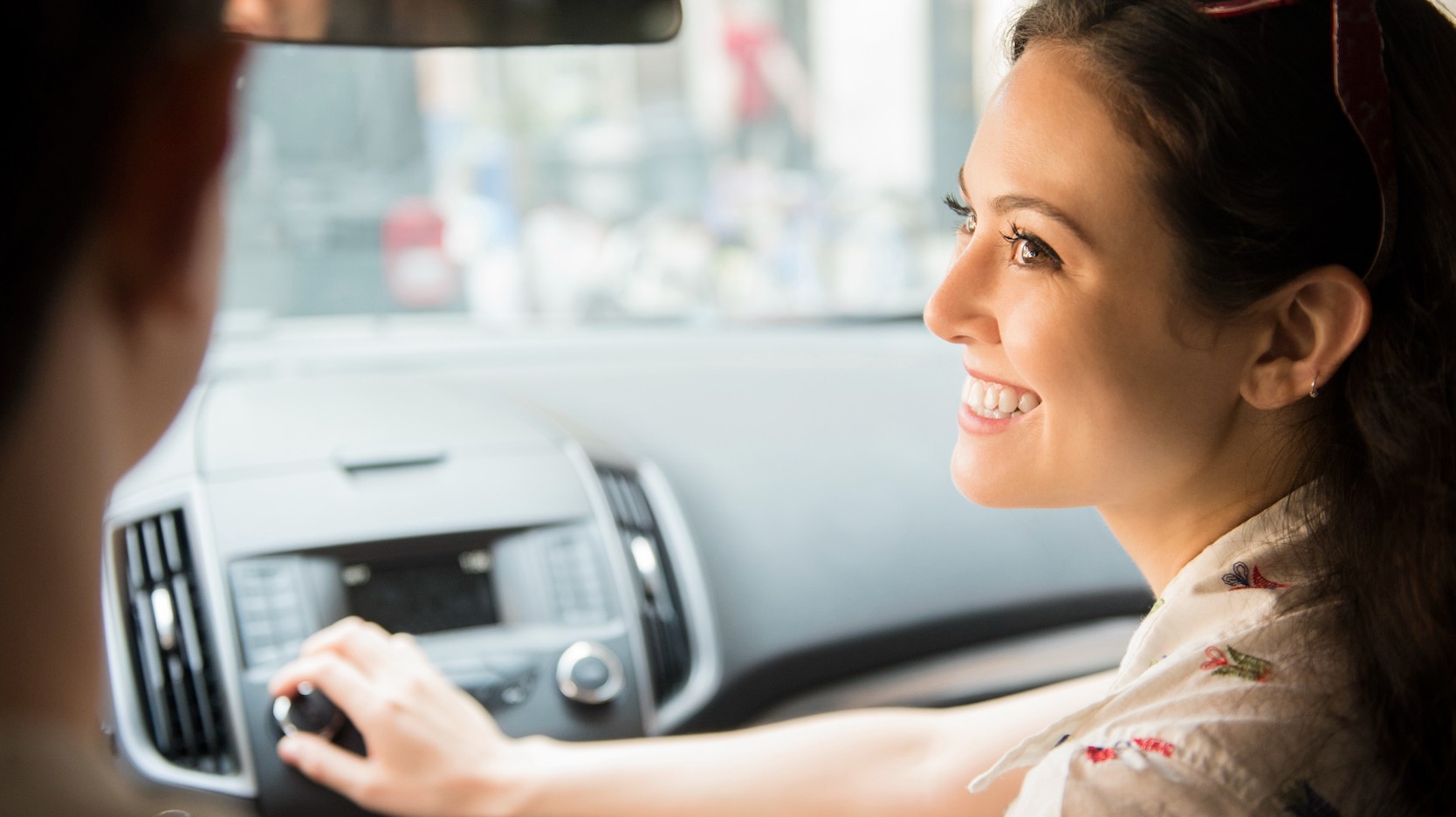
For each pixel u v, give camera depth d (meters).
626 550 1.39
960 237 0.91
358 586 1.29
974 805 1.13
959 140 3.70
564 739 1.29
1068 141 0.76
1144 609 1.61
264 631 1.22
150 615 1.21
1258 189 0.73
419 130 2.36
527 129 2.95
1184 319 0.76
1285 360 0.77
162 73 0.34
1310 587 0.76
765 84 3.85
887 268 2.58
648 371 1.80
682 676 1.40
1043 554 1.57
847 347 2.05
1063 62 0.77
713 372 1.82
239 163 0.37
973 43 3.71
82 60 0.33
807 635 1.45
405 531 1.30
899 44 3.79
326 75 2.15
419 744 1.16
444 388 1.61
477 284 2.50
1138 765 0.69
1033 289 0.79
